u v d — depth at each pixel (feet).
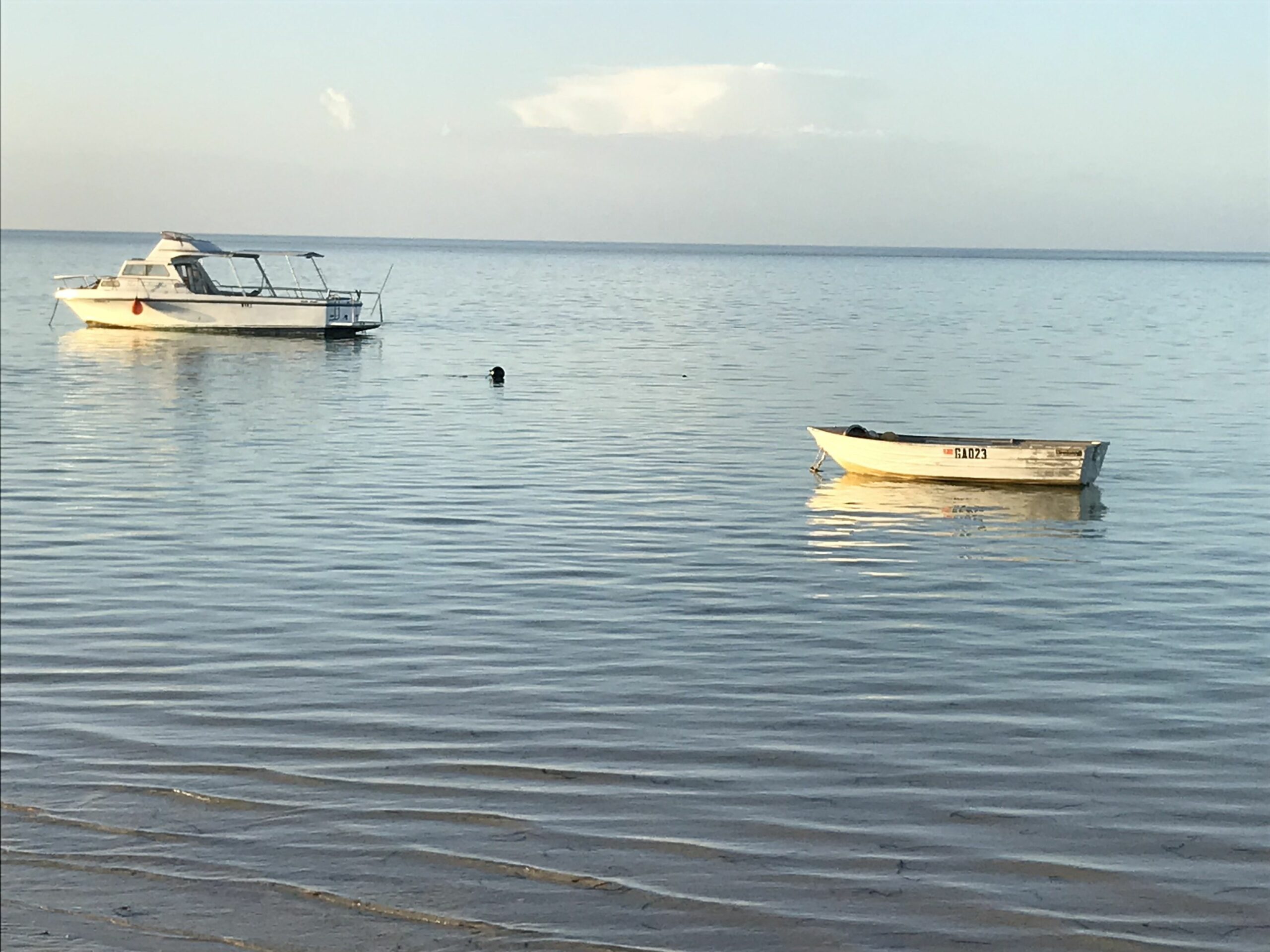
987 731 45.75
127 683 50.70
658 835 37.73
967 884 34.91
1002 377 163.94
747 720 46.88
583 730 45.91
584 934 32.58
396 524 78.59
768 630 57.77
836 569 68.85
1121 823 38.45
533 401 137.59
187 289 205.36
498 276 549.95
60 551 71.41
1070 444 90.27
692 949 31.91
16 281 396.37
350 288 416.67
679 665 52.95
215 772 42.34
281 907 33.94
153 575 66.49
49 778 41.86
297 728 46.09
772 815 39.04
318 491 88.58
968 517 82.64
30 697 49.11
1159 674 51.96
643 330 242.58
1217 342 222.69
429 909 33.76
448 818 38.91
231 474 94.84
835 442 96.73
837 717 47.19
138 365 168.45
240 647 55.21
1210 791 40.78
